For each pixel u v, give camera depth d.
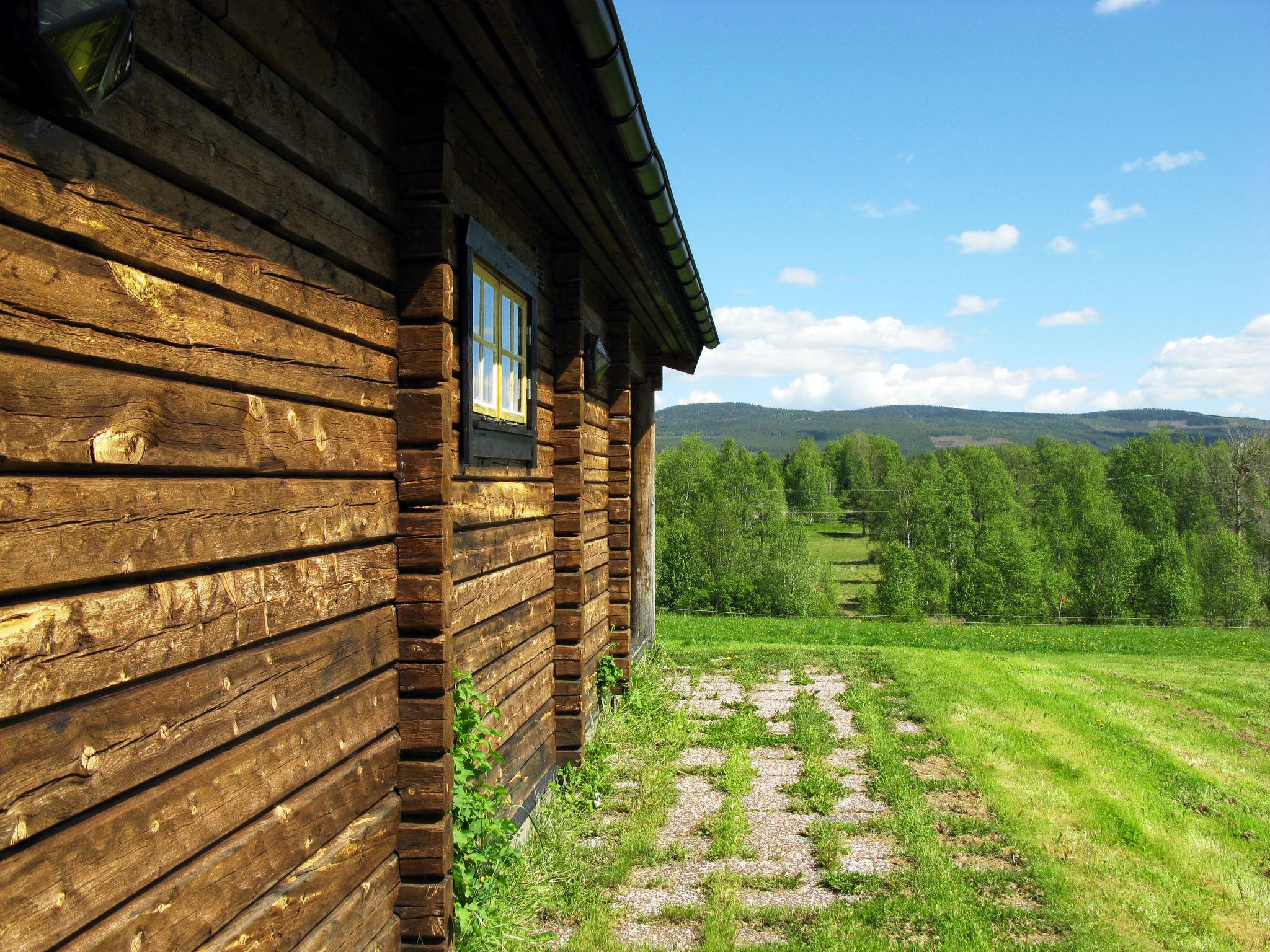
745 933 3.58
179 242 1.58
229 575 1.73
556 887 3.93
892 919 3.69
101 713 1.37
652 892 3.98
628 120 3.28
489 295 3.77
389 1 2.21
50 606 1.27
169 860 1.52
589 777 5.23
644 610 9.88
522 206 4.30
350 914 2.21
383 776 2.48
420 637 2.60
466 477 3.37
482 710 3.36
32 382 1.25
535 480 4.66
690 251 5.55
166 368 1.54
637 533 9.87
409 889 2.56
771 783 5.64
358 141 2.35
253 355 1.82
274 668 1.89
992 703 7.98
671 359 10.12
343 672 2.22
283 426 1.94
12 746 1.20
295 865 1.97
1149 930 3.67
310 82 2.05
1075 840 4.65
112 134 1.39
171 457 1.55
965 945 3.44
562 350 5.11
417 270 2.61
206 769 1.64
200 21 1.63
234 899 1.71
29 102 1.24
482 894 3.24
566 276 5.07
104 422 1.39
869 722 7.17
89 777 1.34
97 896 1.35
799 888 4.04
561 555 5.21
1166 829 4.89
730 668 9.99
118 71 1.29
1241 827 5.06
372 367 2.44
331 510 2.17
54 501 1.29
